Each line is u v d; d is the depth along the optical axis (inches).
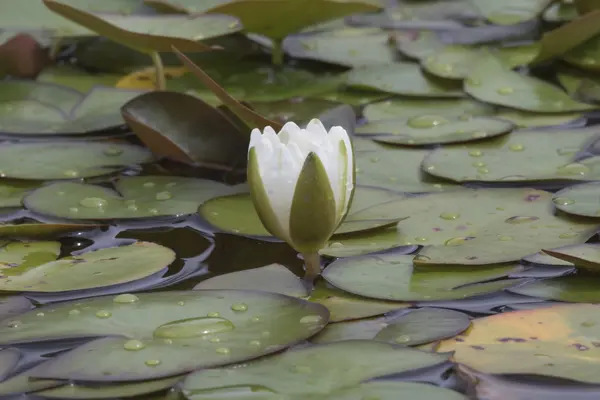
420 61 100.3
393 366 78.2
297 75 99.5
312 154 80.6
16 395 77.8
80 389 77.9
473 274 82.0
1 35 103.5
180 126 89.9
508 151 89.2
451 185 87.4
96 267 82.9
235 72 100.7
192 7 112.8
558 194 85.4
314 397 77.4
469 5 118.6
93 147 91.0
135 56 106.3
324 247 83.7
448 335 79.5
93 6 112.4
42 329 79.9
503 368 78.4
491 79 96.0
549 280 81.8
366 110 94.3
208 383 77.8
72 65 104.3
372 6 96.7
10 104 94.7
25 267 83.0
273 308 80.4
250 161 81.3
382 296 81.2
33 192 87.2
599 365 78.4
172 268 83.0
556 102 93.8
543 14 107.1
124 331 79.7
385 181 87.9
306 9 96.6
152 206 86.4
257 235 84.6
